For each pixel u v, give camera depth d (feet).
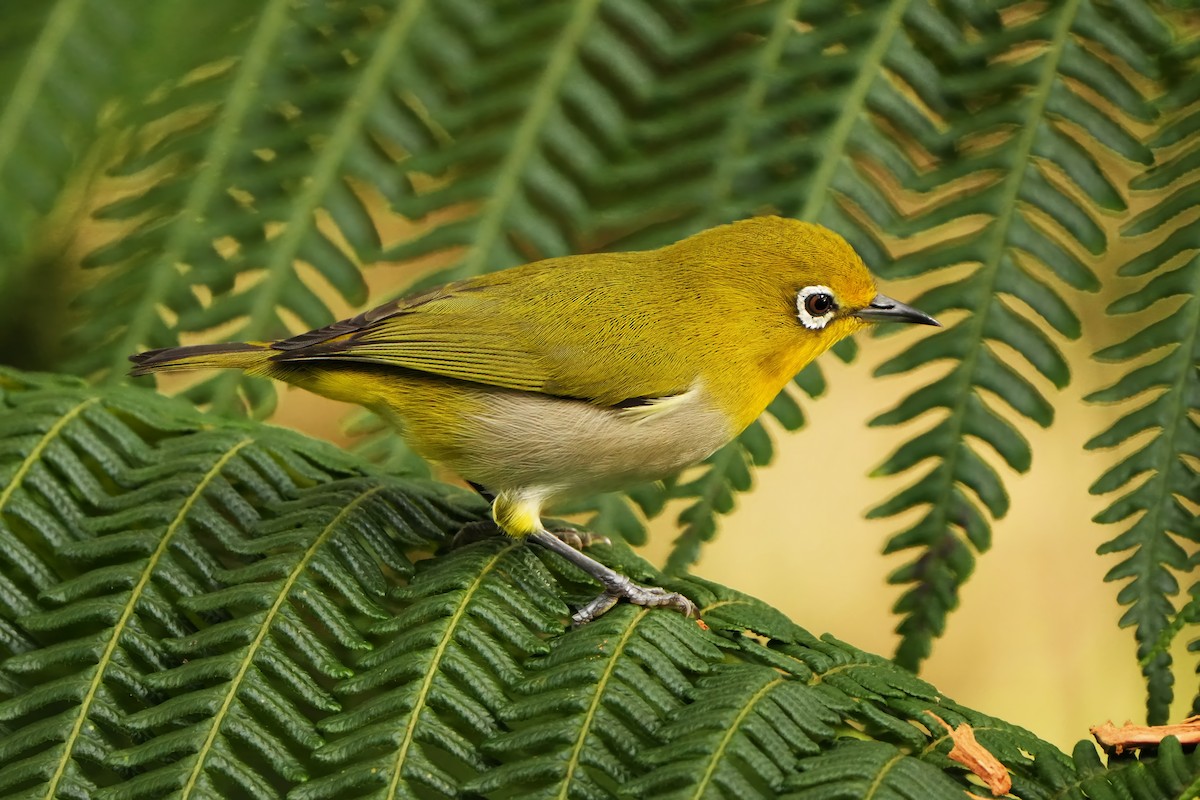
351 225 31.89
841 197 31.63
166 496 26.02
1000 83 30.81
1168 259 28.37
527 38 32.71
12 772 21.18
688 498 31.14
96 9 32.73
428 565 25.62
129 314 31.27
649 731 21.36
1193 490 26.48
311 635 22.93
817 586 52.65
